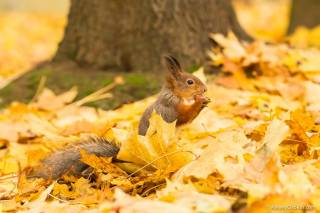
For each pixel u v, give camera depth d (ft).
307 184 20.92
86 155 25.86
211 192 21.99
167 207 19.45
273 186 19.84
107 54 42.60
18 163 28.91
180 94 28.50
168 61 29.32
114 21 42.22
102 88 40.63
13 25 98.89
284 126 24.66
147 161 25.58
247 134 28.63
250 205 18.89
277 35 72.59
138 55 41.75
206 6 42.50
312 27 63.21
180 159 24.99
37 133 35.01
